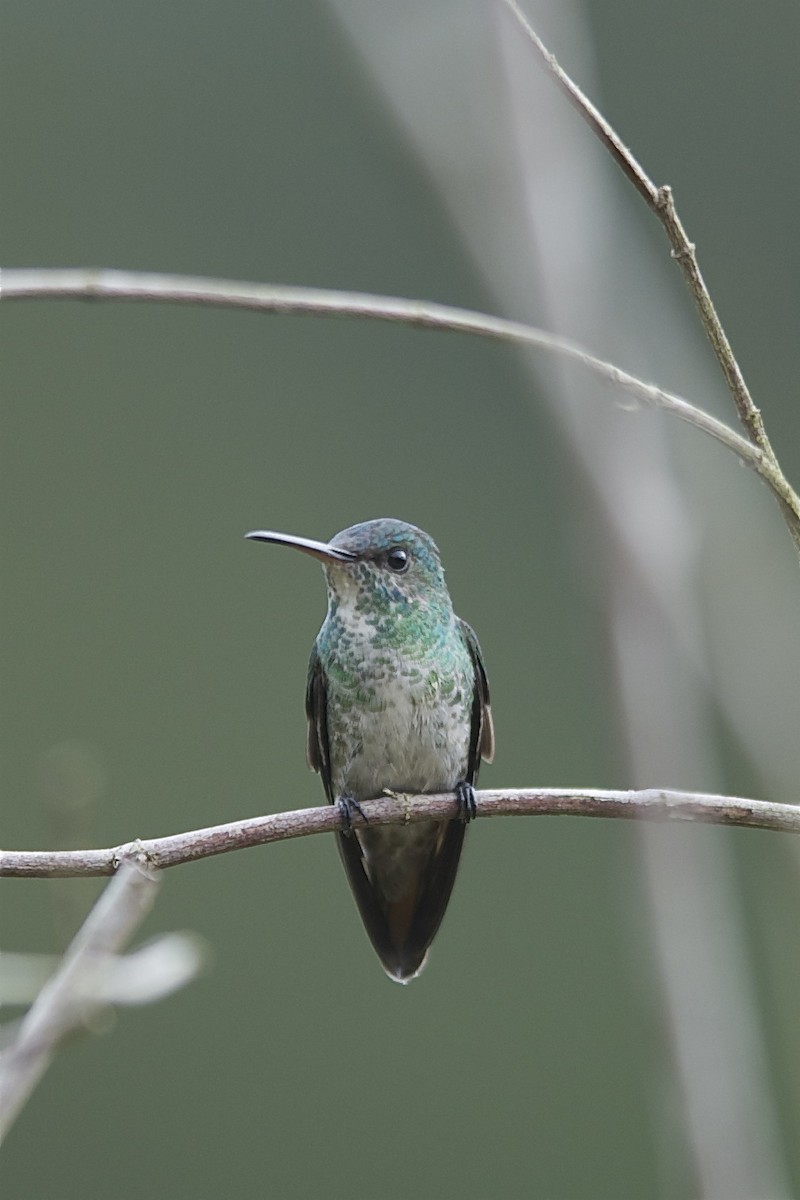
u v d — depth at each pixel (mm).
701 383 5223
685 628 4414
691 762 4305
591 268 5191
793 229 14156
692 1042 3938
